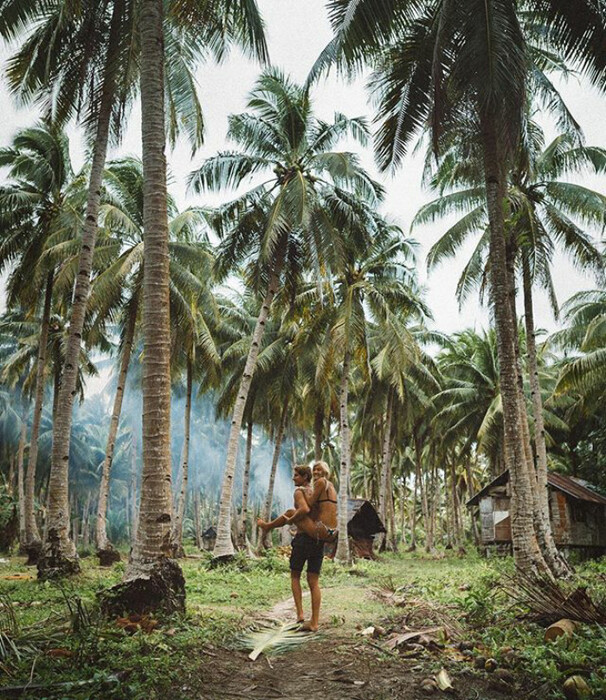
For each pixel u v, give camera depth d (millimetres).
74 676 4199
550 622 6461
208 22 11516
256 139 19609
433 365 34812
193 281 21359
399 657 5332
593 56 10633
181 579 7117
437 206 19906
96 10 13523
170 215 23641
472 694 4340
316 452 31797
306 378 28969
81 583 11375
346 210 19766
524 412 16547
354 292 22609
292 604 9594
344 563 20453
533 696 4301
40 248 20766
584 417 33250
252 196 19656
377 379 33531
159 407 7469
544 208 18672
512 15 10562
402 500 55062
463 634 6234
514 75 10016
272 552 24391
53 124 15172
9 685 3984
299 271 21531
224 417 31203
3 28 12305
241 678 4719
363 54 10984
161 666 4613
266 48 11266
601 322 22812
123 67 13680
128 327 21969
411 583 13492
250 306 32375
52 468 12531
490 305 16703
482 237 20406
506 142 10438
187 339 23656
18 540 30562
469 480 46844
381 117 12664
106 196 21219
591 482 33188
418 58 11984
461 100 11328
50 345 27984
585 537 26766
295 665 5156
